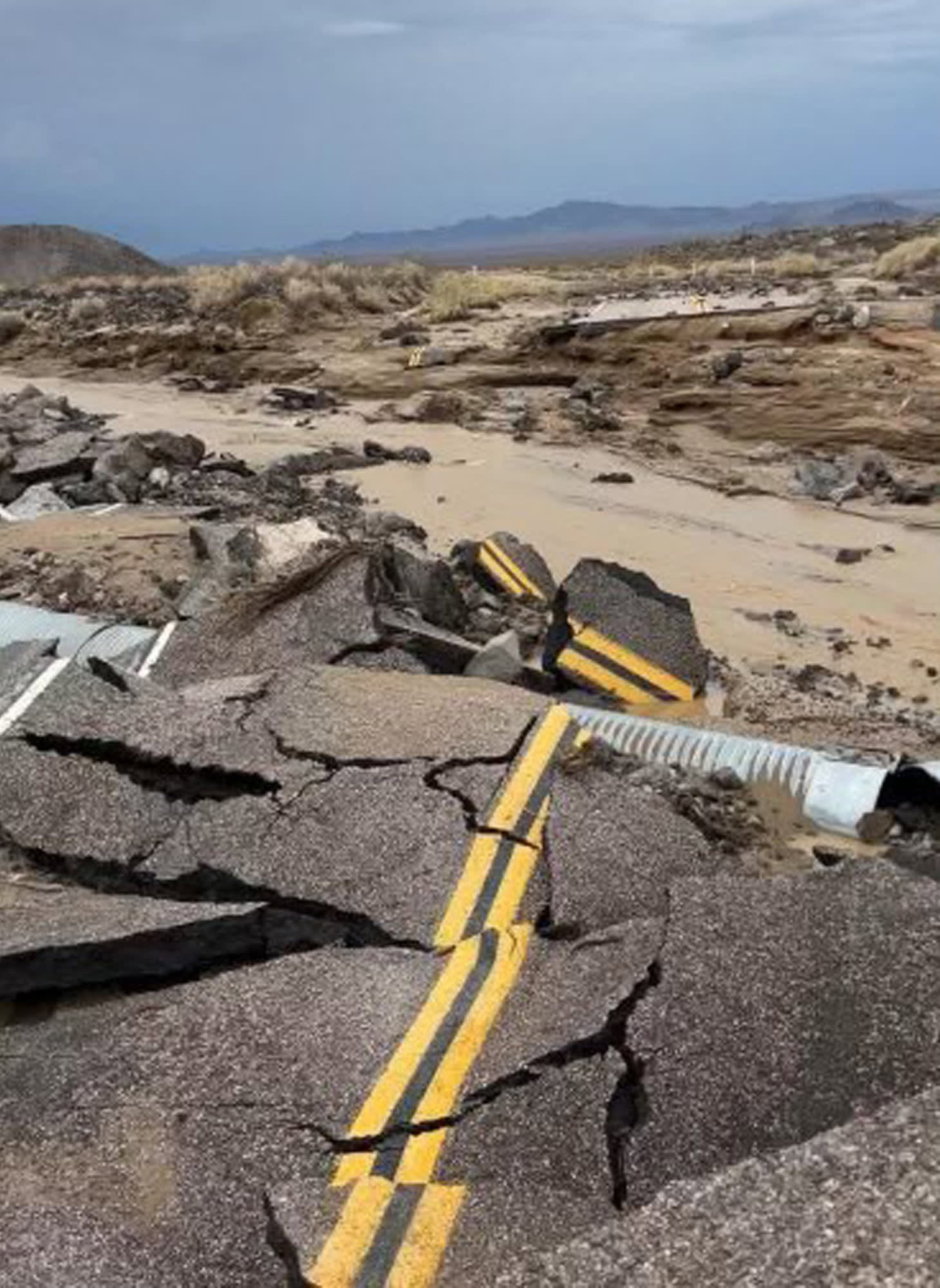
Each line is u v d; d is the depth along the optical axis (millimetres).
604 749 5680
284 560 8180
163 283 30531
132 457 11406
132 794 5312
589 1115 3564
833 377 15273
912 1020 3723
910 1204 2871
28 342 23781
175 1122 3697
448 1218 3260
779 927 4074
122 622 7754
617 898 4641
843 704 7117
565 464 13258
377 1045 3893
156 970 4445
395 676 6336
